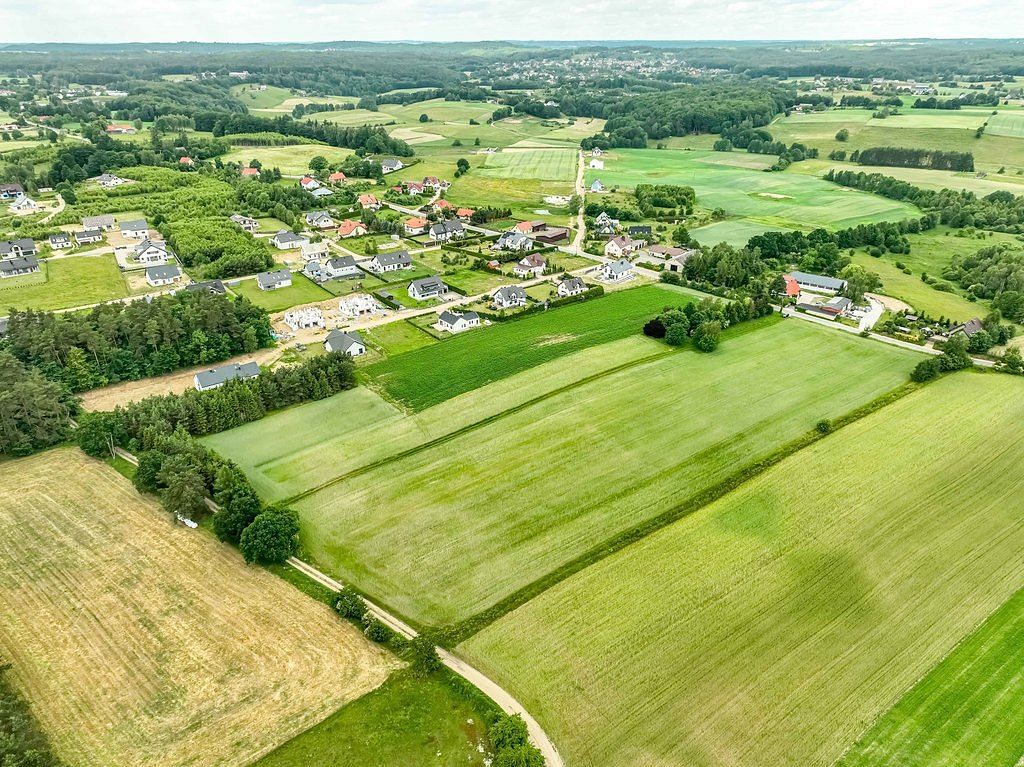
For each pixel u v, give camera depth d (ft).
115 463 261.24
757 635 181.47
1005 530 221.25
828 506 232.73
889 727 156.66
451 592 196.54
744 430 279.69
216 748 153.07
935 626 184.75
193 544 217.56
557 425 282.97
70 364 312.09
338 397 309.83
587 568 204.74
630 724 157.48
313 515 229.66
